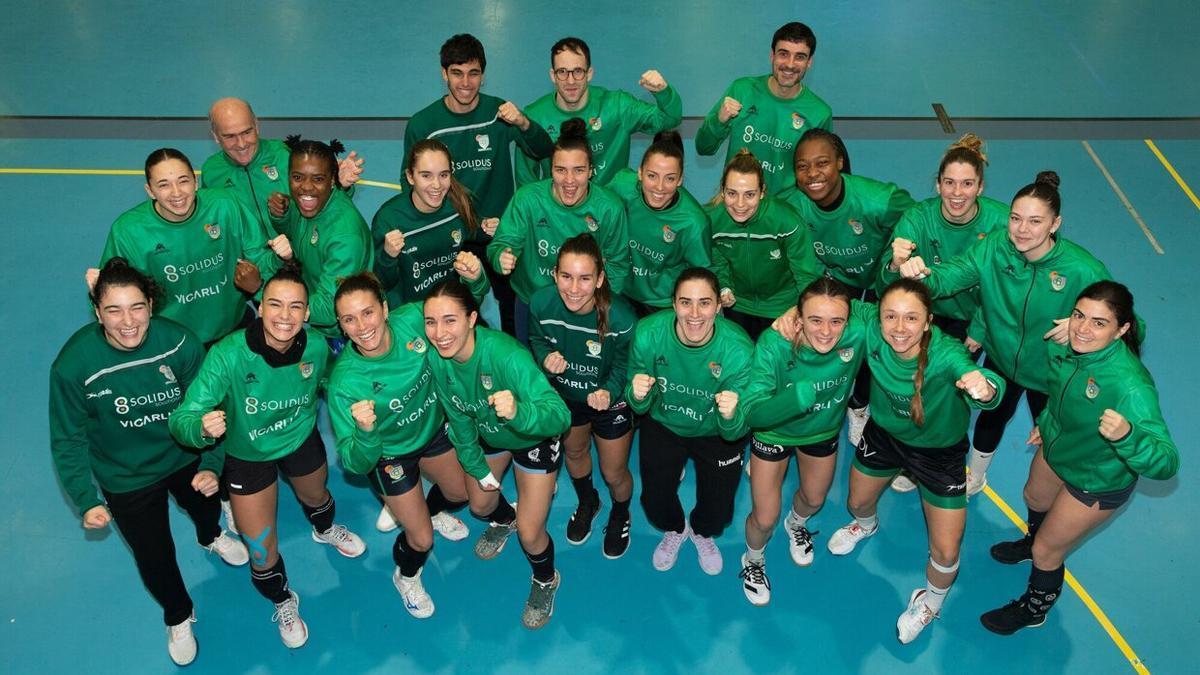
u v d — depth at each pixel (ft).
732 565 19.79
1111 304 14.93
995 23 37.40
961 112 32.53
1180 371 23.12
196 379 15.64
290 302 15.17
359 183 29.17
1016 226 16.88
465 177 22.07
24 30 36.47
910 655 18.08
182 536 20.20
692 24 37.06
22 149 30.48
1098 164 30.04
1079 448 16.16
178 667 17.79
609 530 19.81
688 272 15.62
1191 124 31.99
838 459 22.33
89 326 15.53
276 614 18.20
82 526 20.03
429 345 16.37
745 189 17.83
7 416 22.03
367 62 34.94
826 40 36.27
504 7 37.96
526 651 18.19
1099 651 18.02
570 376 18.06
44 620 18.38
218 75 34.19
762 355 16.75
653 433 17.80
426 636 18.44
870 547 20.12
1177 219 27.86
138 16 37.40
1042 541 17.04
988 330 18.83
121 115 32.17
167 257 18.21
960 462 17.07
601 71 34.19
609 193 19.34
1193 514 20.30
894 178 29.53
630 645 18.29
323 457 17.79
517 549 20.10
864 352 16.78
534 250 19.98
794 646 18.26
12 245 26.68
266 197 20.83
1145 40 36.37
